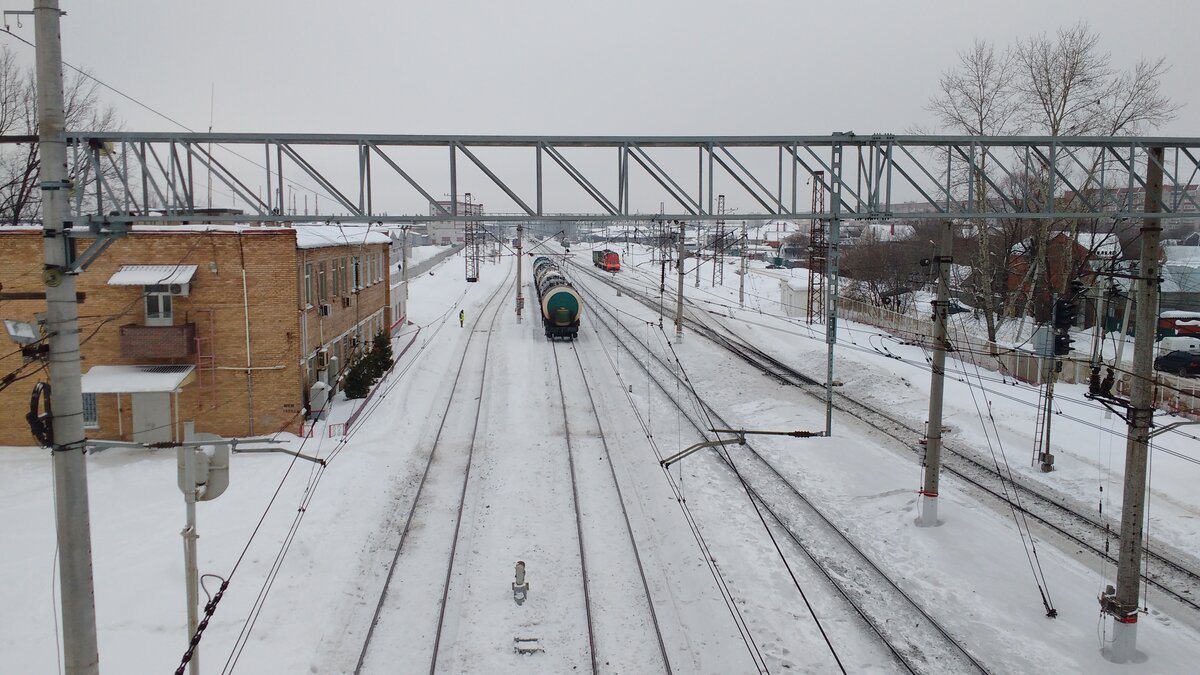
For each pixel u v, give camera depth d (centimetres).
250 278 2002
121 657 1039
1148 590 1263
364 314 3095
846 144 1059
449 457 2014
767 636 1124
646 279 7294
